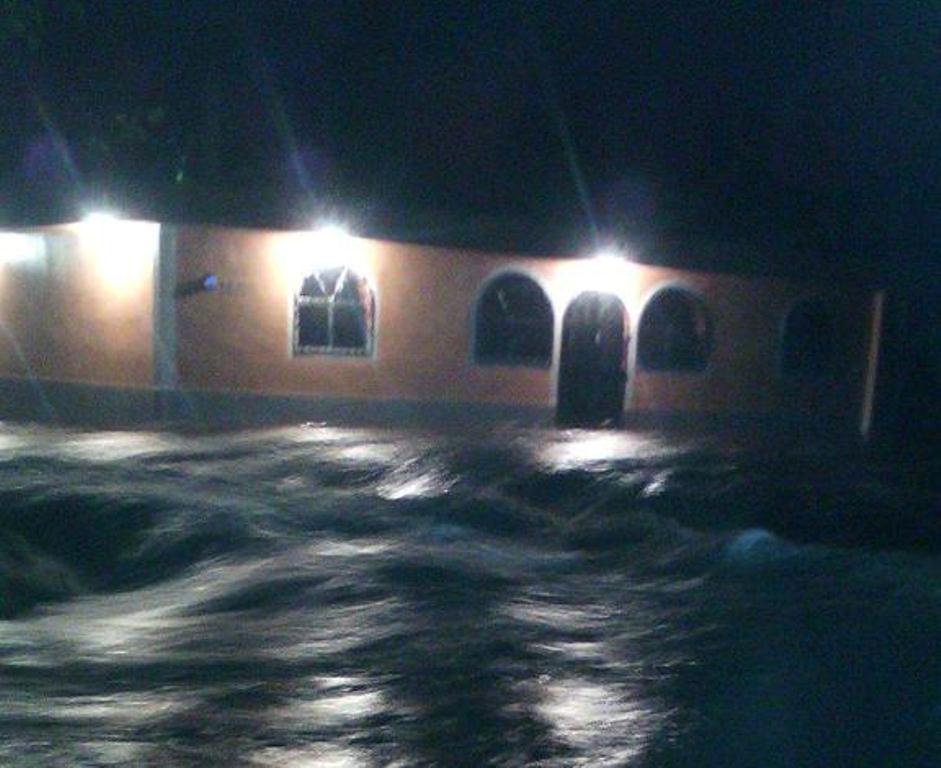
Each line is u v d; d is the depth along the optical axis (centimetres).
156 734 603
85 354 1609
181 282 1542
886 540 1159
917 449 1850
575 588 941
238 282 1570
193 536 1047
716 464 1479
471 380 1734
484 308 1742
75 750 575
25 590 930
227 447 1406
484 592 912
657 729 625
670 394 1900
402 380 1684
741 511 1238
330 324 1644
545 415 1791
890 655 762
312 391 1628
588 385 1833
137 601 917
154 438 1450
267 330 1594
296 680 702
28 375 1662
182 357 1554
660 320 1908
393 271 1662
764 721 639
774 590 940
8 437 1435
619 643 788
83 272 1603
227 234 1559
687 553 1062
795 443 1827
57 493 1127
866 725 633
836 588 947
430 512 1184
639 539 1120
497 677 711
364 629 810
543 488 1298
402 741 602
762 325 1961
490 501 1222
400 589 912
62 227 1612
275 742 596
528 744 601
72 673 713
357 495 1233
